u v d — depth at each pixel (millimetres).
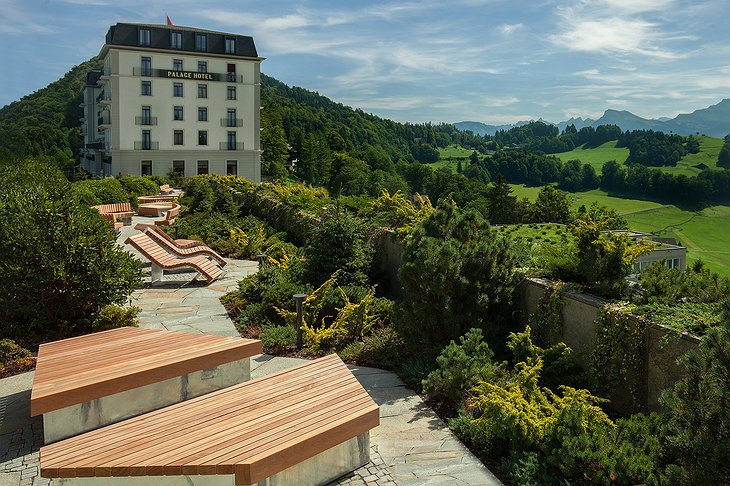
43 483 4824
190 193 28203
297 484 4691
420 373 6969
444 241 7727
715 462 3398
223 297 11430
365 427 5082
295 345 8430
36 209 8297
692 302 5906
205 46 55031
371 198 16547
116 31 51875
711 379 3689
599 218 7270
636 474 4102
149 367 5969
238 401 5348
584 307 6523
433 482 4875
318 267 11266
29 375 7262
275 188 23141
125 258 9125
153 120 53406
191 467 4176
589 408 4969
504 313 7684
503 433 5227
